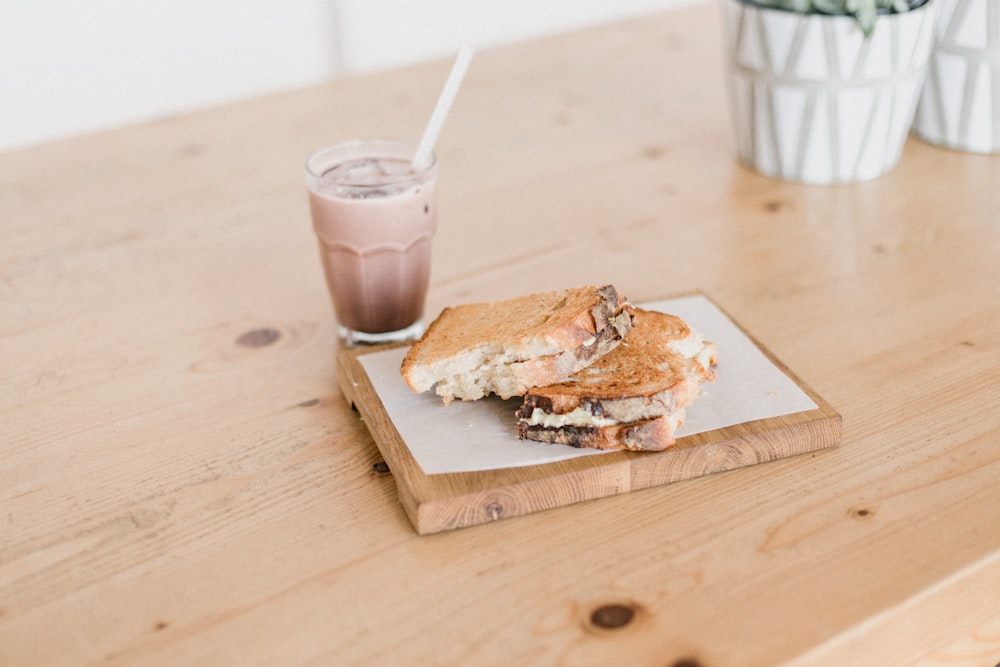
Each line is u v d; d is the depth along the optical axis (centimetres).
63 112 170
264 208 126
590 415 90
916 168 131
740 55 125
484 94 150
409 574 85
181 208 126
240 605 83
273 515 89
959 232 119
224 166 134
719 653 79
